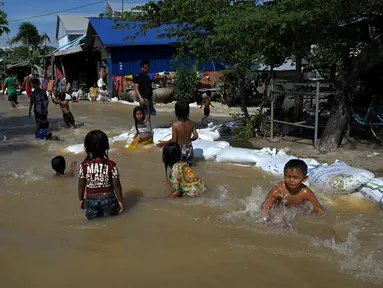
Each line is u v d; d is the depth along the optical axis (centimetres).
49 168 691
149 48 2252
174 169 535
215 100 1834
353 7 654
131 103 2017
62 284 328
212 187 569
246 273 337
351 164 660
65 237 414
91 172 451
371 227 424
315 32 756
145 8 886
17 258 372
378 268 341
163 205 497
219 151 732
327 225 428
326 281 323
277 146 824
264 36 725
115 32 2217
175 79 1867
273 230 418
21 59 4197
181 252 376
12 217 471
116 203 466
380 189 484
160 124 1241
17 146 895
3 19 1056
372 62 718
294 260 356
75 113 1585
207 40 846
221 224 436
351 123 941
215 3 827
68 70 2891
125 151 817
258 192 543
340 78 776
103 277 337
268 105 1203
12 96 1853
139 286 322
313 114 994
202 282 325
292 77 1139
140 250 382
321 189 536
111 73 2225
